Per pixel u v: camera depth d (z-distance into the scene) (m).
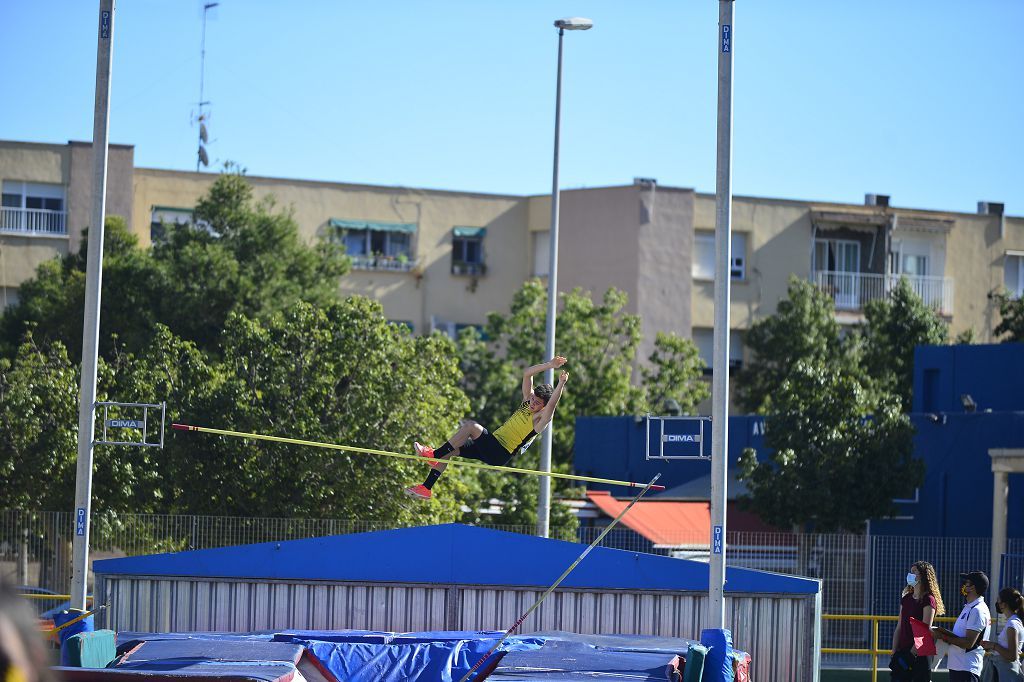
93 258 22.47
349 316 33.00
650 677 18.27
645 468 43.25
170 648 19.03
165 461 31.39
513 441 19.14
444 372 33.84
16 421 31.03
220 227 49.41
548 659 19.27
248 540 27.02
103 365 32.25
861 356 54.22
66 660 17.95
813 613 23.64
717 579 22.08
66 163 54.94
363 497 31.28
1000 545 30.30
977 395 41.78
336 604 23.69
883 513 35.06
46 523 26.75
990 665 19.00
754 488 35.41
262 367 32.38
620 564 23.81
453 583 23.72
